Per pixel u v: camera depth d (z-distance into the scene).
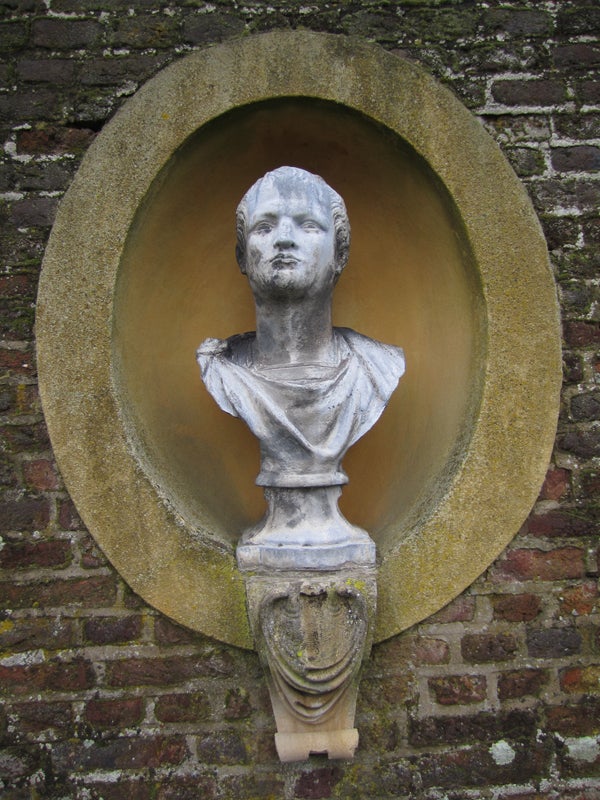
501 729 2.12
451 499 2.13
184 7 2.25
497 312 2.16
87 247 2.12
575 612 2.16
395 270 2.46
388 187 2.35
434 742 2.10
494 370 2.15
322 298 2.05
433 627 2.14
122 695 2.09
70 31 2.23
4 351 2.15
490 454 2.14
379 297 2.50
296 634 1.92
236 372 2.06
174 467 2.27
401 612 2.11
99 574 2.12
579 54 2.29
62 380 2.10
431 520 2.12
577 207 2.25
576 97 2.28
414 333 2.44
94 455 2.10
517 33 2.29
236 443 2.44
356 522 2.38
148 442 2.21
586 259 2.24
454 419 2.25
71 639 2.10
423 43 2.27
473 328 2.23
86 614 2.11
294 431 1.97
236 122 2.22
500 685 2.13
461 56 2.27
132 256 2.21
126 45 2.22
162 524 2.10
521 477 2.14
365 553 1.99
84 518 2.09
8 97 2.21
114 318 2.14
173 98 2.16
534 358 2.16
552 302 2.17
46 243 2.18
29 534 2.12
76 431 2.09
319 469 2.01
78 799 2.04
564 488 2.19
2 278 2.17
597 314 2.23
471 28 2.28
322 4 2.26
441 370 2.35
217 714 2.09
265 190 1.98
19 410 2.15
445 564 2.12
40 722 2.07
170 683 2.10
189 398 2.41
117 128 2.15
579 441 2.20
